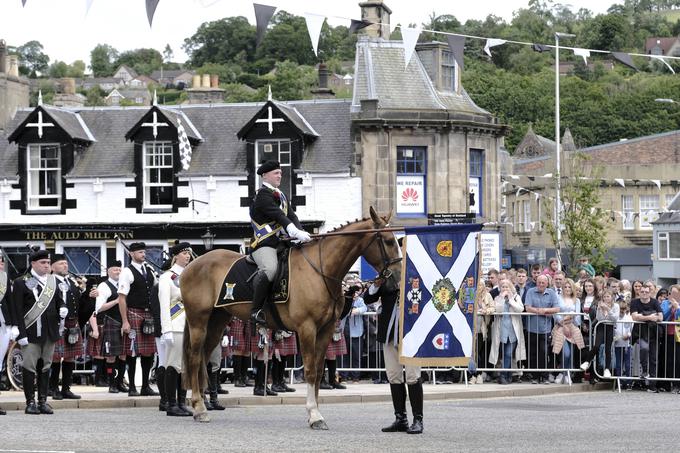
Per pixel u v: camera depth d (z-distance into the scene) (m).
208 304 15.69
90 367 22.50
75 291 18.86
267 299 14.87
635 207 66.00
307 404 14.68
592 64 118.50
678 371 21.67
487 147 40.59
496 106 98.38
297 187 38.69
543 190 64.56
